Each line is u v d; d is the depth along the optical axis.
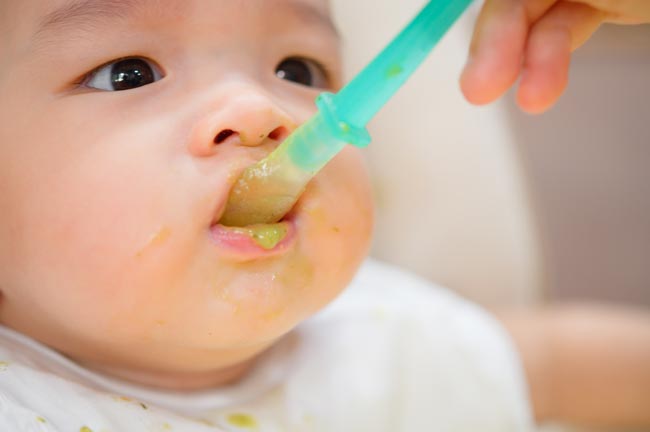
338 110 0.49
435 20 0.47
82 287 0.58
